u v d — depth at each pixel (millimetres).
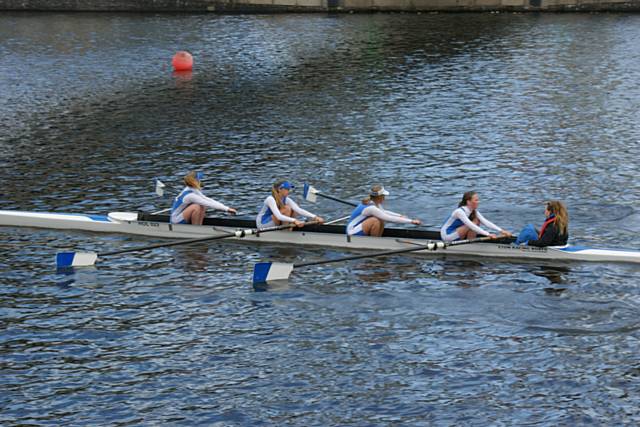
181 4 185000
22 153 84312
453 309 50406
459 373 43562
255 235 61281
